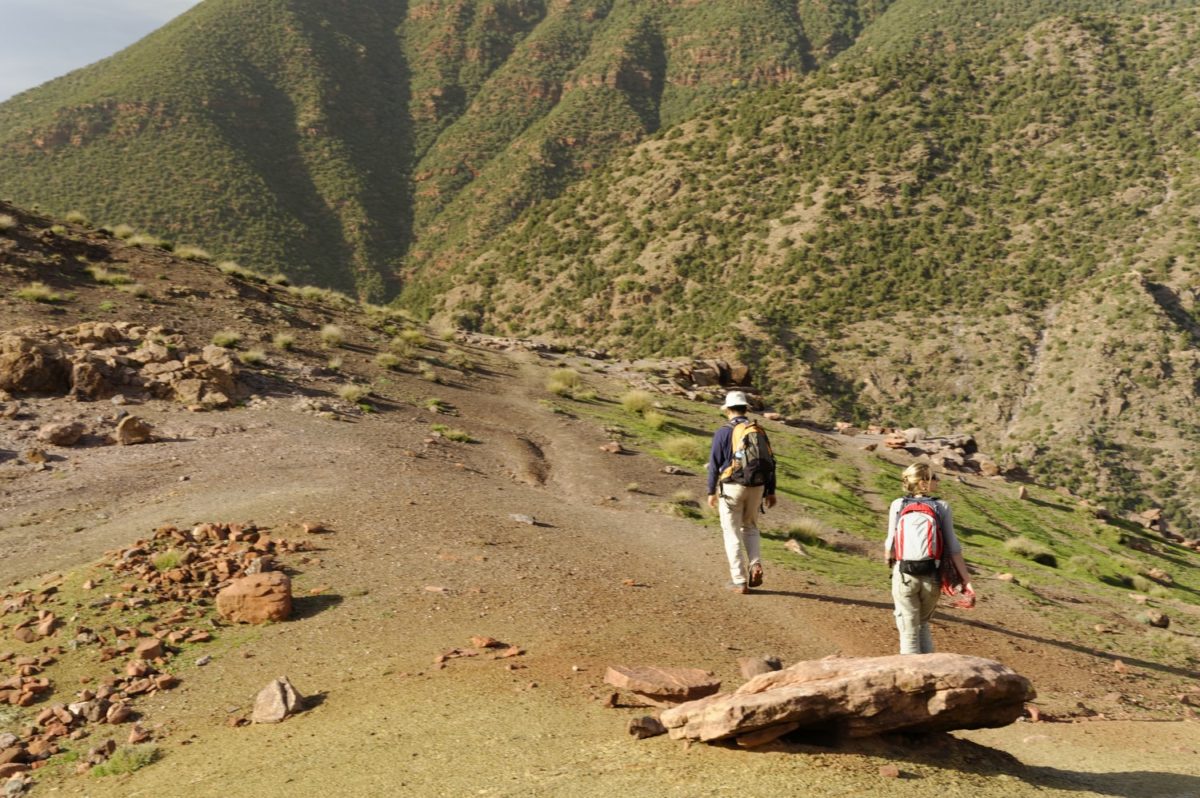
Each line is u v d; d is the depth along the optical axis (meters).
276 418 16.64
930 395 110.38
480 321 150.12
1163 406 102.62
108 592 7.93
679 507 14.57
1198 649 10.62
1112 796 4.37
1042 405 105.81
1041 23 181.12
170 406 16.36
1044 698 7.14
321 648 6.86
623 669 5.92
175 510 10.80
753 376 113.06
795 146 158.38
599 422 23.83
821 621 8.45
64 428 13.73
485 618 7.56
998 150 151.50
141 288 23.89
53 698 6.20
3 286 21.14
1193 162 136.25
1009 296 123.25
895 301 125.75
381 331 30.19
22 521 10.48
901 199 142.88
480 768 4.62
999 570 15.60
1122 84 158.88
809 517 16.81
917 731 4.71
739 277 136.88
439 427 18.58
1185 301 114.56
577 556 10.08
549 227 164.75
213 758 5.17
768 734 4.54
